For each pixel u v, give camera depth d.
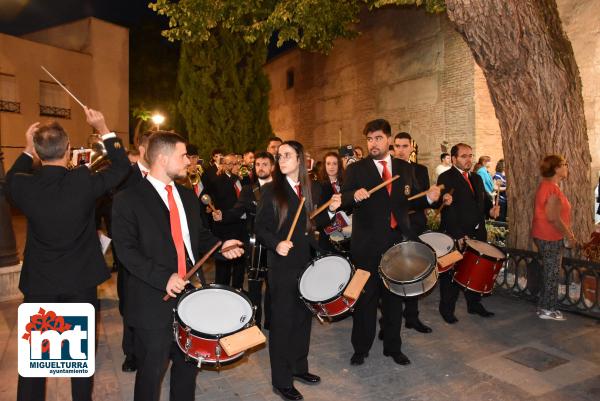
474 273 5.18
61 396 3.85
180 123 18.27
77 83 21.42
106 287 7.13
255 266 5.08
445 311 5.54
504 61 6.34
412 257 4.15
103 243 3.83
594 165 10.05
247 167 7.99
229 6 9.60
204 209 6.31
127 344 4.28
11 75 19.19
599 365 4.37
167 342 2.95
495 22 6.06
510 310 5.93
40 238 3.03
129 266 2.80
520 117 6.70
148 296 2.92
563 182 6.65
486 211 6.30
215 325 2.88
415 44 14.21
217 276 6.07
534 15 6.18
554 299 5.59
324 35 11.08
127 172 3.27
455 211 5.69
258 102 17.30
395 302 4.38
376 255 4.29
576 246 6.43
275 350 3.79
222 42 16.64
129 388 3.98
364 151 16.92
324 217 4.10
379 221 4.31
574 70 6.75
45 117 20.34
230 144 16.78
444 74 13.23
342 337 5.14
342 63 18.00
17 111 19.41
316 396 3.85
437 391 3.92
